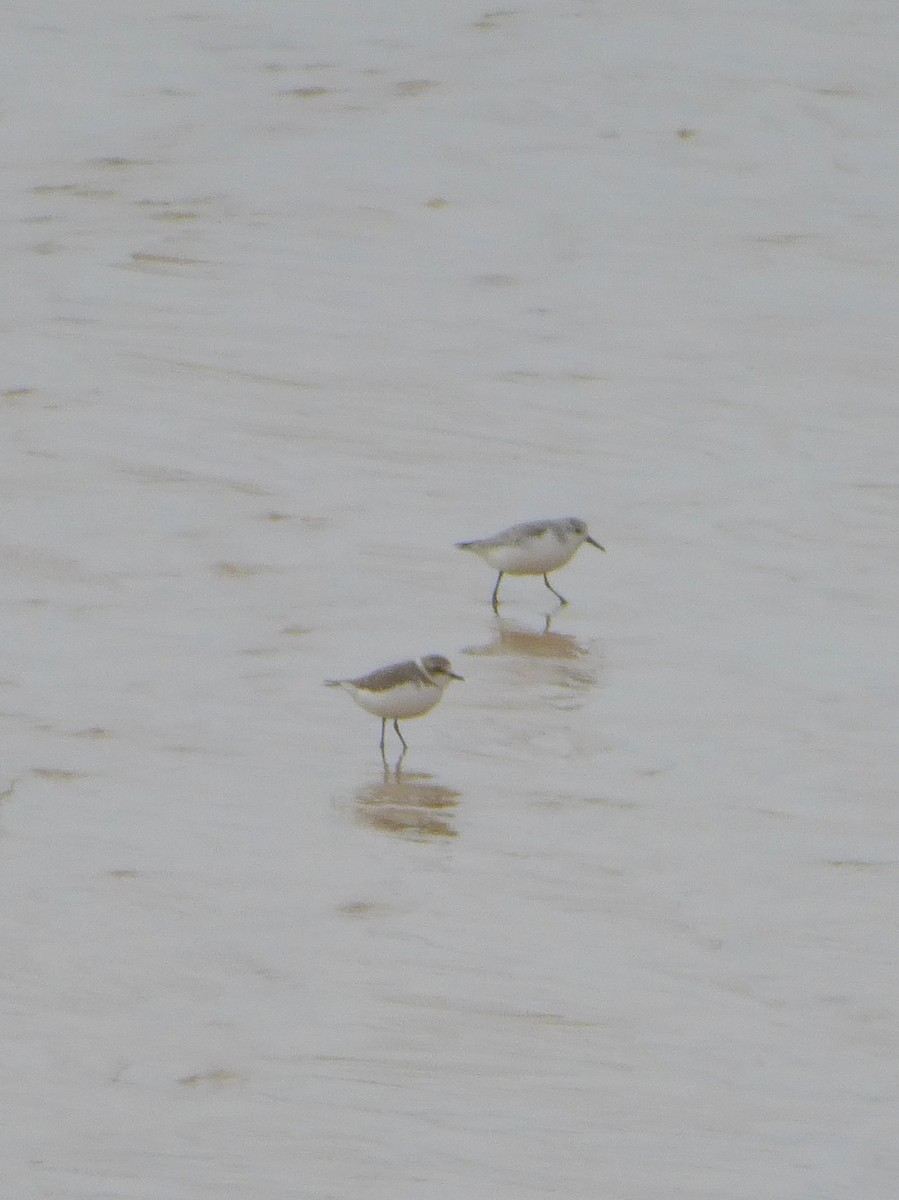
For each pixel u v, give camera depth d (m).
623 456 19.83
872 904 11.52
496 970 10.70
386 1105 9.33
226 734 13.95
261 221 26.86
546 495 18.80
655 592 16.77
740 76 32.84
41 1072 9.59
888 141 30.14
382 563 17.23
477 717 14.32
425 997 10.37
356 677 14.73
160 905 11.41
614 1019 10.19
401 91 32.12
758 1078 9.62
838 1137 9.09
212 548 17.45
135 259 25.38
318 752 13.70
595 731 14.10
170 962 10.73
